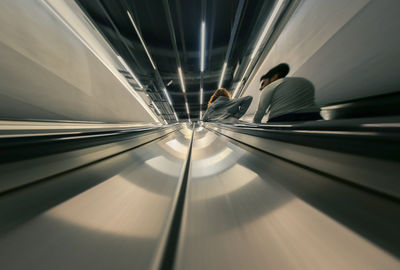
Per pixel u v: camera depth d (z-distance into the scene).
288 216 0.88
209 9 11.59
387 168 0.80
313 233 0.76
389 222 0.69
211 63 16.94
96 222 0.89
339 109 2.80
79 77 7.45
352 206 0.82
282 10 8.62
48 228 0.81
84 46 8.13
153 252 0.74
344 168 0.98
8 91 4.36
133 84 14.61
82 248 0.74
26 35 5.05
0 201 0.88
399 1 3.57
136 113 13.95
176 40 14.04
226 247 0.75
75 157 1.40
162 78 18.88
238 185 1.30
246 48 13.16
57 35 6.43
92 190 1.17
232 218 0.93
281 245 0.74
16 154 1.05
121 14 10.91
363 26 4.38
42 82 5.43
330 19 5.63
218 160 2.04
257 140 2.12
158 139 3.25
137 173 1.60
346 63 4.85
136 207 1.06
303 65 7.00
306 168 1.20
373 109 2.26
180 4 11.42
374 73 4.02
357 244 0.67
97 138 1.82
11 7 4.69
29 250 0.71
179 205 1.07
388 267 0.58
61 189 1.09
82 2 8.34
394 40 3.64
